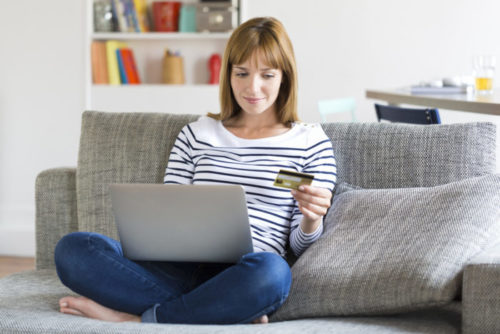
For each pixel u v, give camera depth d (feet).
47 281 6.51
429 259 5.03
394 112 9.03
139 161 6.92
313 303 5.34
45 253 7.28
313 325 4.88
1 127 13.46
